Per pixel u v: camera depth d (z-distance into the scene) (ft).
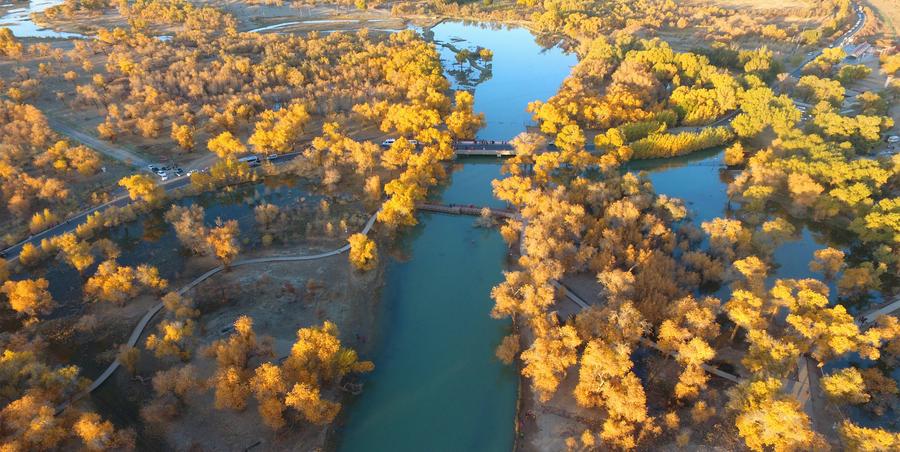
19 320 390.21
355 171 600.80
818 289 347.36
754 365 313.94
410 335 398.83
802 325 317.83
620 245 437.58
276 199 563.89
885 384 323.98
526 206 517.55
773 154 588.50
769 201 550.36
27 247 438.81
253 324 383.04
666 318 361.30
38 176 554.87
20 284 372.38
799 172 532.73
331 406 298.56
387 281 452.76
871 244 479.00
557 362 306.55
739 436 295.07
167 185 572.51
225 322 384.47
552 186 570.46
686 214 499.10
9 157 558.15
